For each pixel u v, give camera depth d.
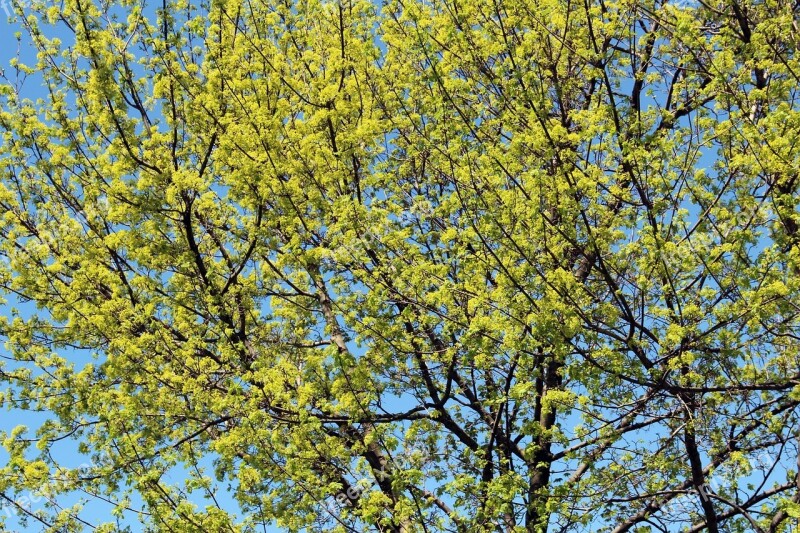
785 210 5.68
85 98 7.52
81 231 8.12
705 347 6.16
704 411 6.22
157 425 7.72
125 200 7.45
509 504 6.79
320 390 7.74
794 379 6.32
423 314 6.99
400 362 7.49
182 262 8.00
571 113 7.14
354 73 8.00
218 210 8.05
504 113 6.73
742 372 6.46
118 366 7.45
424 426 7.55
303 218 7.62
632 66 6.60
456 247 6.95
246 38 7.68
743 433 6.56
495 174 6.34
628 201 6.27
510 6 6.34
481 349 6.62
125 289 7.94
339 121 7.89
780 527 6.78
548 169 6.79
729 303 5.78
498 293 6.41
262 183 7.27
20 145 7.86
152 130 7.37
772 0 6.27
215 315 8.30
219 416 7.87
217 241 8.59
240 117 7.66
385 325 6.92
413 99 7.91
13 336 7.84
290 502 6.98
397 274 6.76
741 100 6.08
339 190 7.68
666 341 6.10
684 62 6.38
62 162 7.86
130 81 7.40
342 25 7.65
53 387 7.77
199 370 7.68
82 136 7.79
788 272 5.80
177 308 8.27
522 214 6.18
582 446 6.97
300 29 8.03
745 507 7.09
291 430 7.22
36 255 7.59
